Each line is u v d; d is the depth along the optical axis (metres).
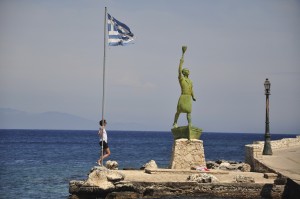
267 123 42.88
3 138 197.12
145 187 31.45
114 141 186.50
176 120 38.16
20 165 63.03
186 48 38.03
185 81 37.56
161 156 86.75
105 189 31.05
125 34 36.59
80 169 57.06
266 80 42.66
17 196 36.66
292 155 43.16
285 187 30.12
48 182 44.03
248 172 36.72
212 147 135.25
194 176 32.44
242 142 186.12
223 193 31.45
